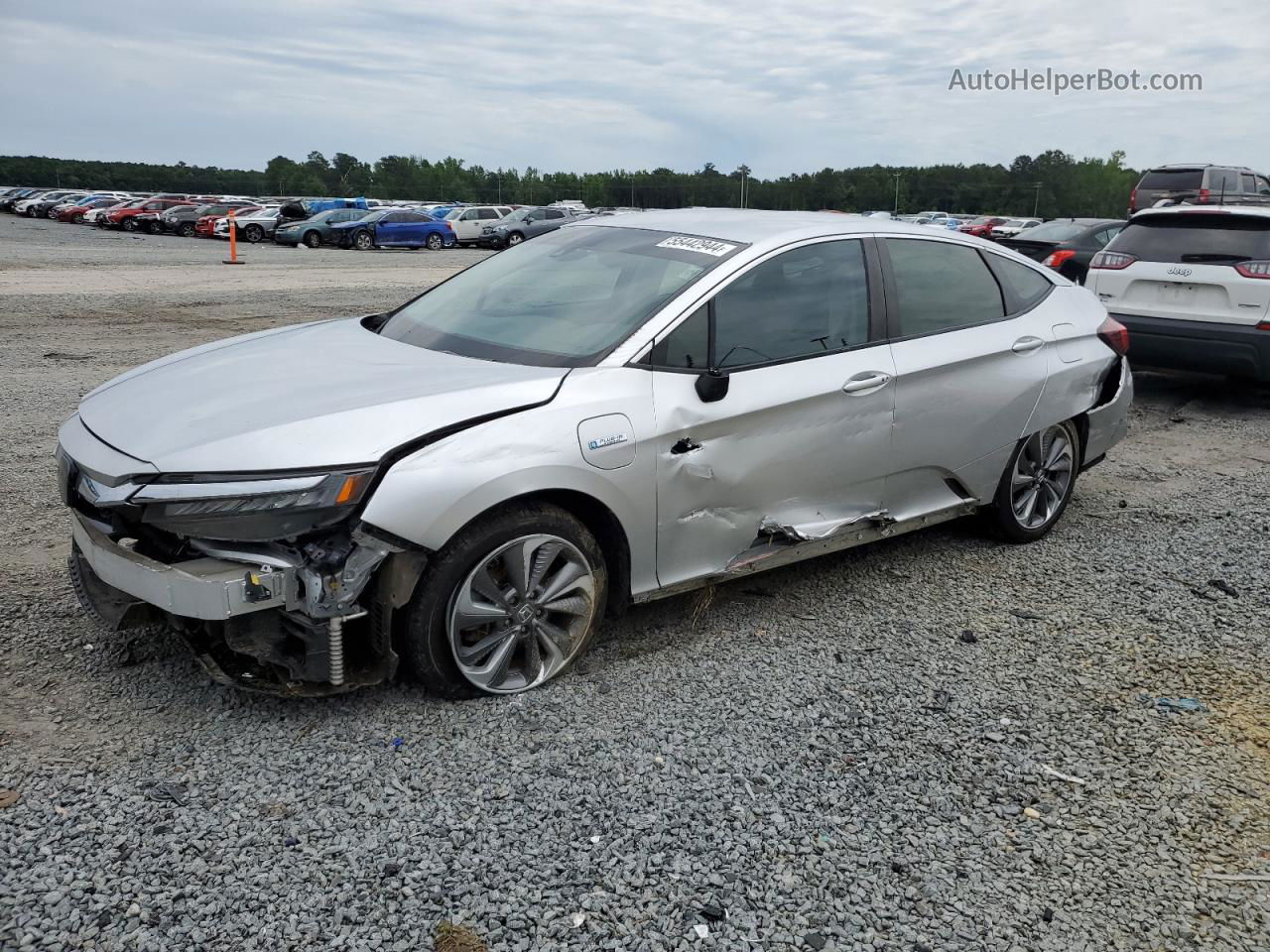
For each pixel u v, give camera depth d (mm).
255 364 3852
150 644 3871
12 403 8070
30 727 3271
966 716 3660
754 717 3576
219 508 3039
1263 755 3502
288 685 3266
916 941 2559
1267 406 9430
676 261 4180
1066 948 2566
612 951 2461
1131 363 9188
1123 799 3205
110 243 32469
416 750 3252
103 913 2475
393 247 36125
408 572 3250
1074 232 14273
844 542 4523
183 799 2939
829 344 4289
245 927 2467
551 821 2938
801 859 2838
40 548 4832
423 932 2486
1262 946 2605
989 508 5344
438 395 3379
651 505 3746
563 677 3783
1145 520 6035
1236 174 20094
